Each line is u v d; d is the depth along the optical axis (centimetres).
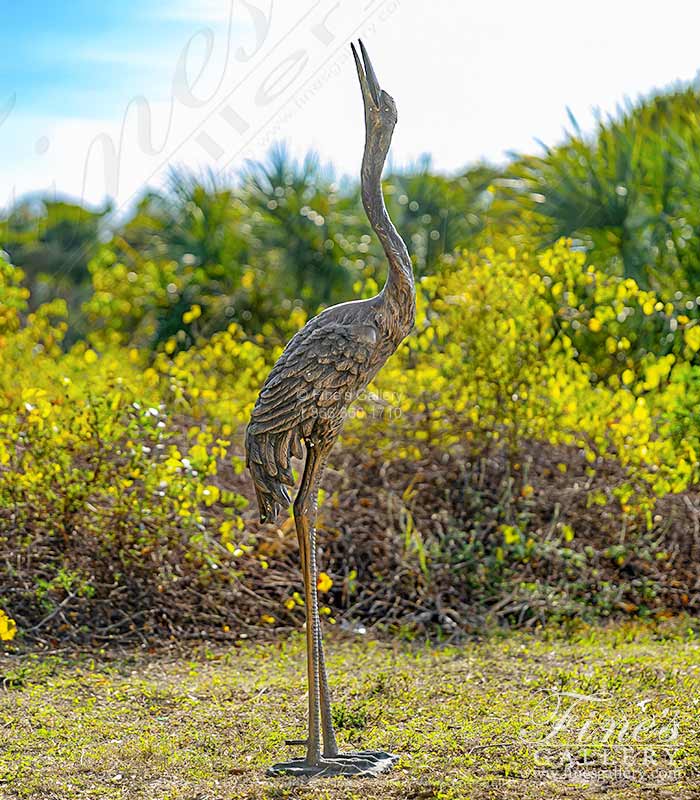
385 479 917
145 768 506
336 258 1458
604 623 823
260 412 472
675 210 1202
